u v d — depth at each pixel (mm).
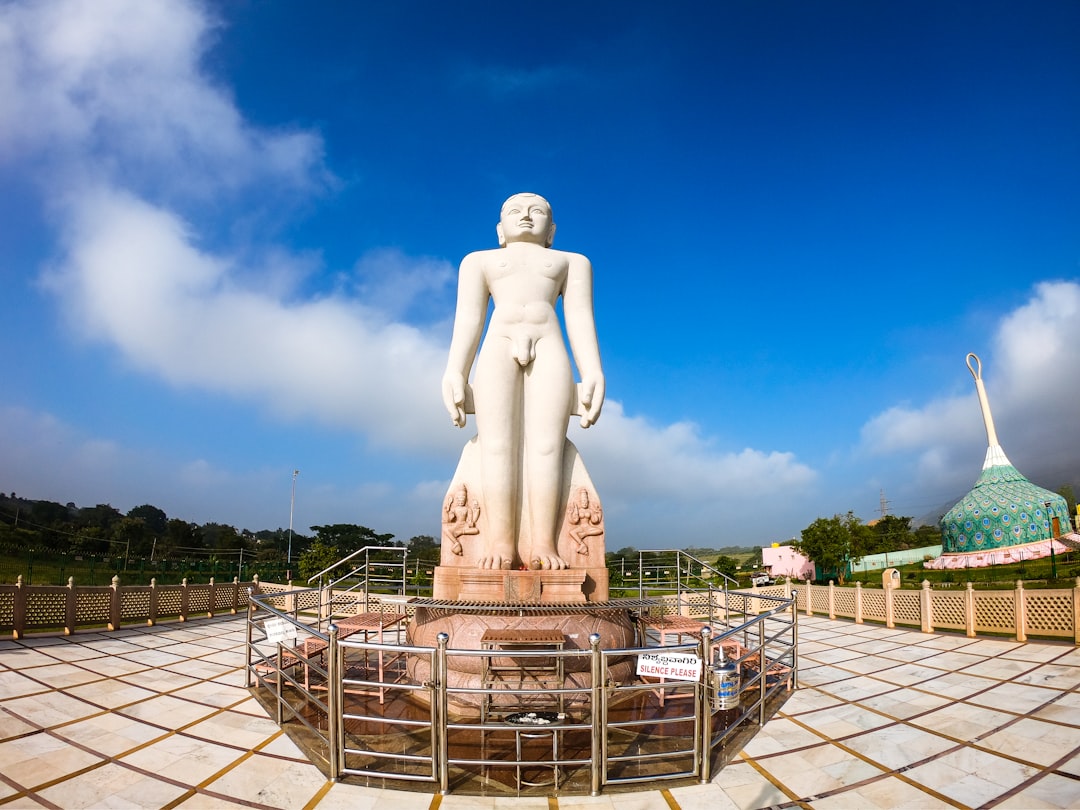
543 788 5727
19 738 6844
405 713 8078
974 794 5574
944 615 14047
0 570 22656
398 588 16656
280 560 43688
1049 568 29031
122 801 5430
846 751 6648
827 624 16156
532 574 9125
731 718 7758
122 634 13672
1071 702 8078
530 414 10008
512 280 10219
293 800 5484
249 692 8898
